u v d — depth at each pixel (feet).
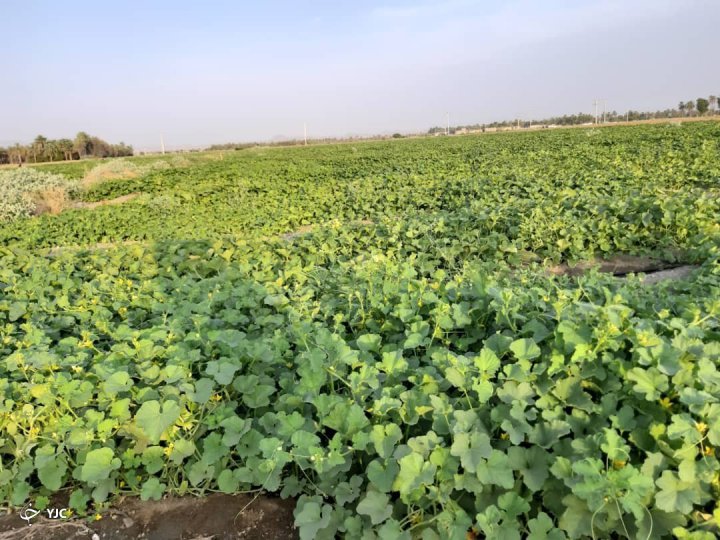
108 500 10.03
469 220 30.40
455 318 12.15
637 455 8.09
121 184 81.76
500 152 93.66
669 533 6.99
